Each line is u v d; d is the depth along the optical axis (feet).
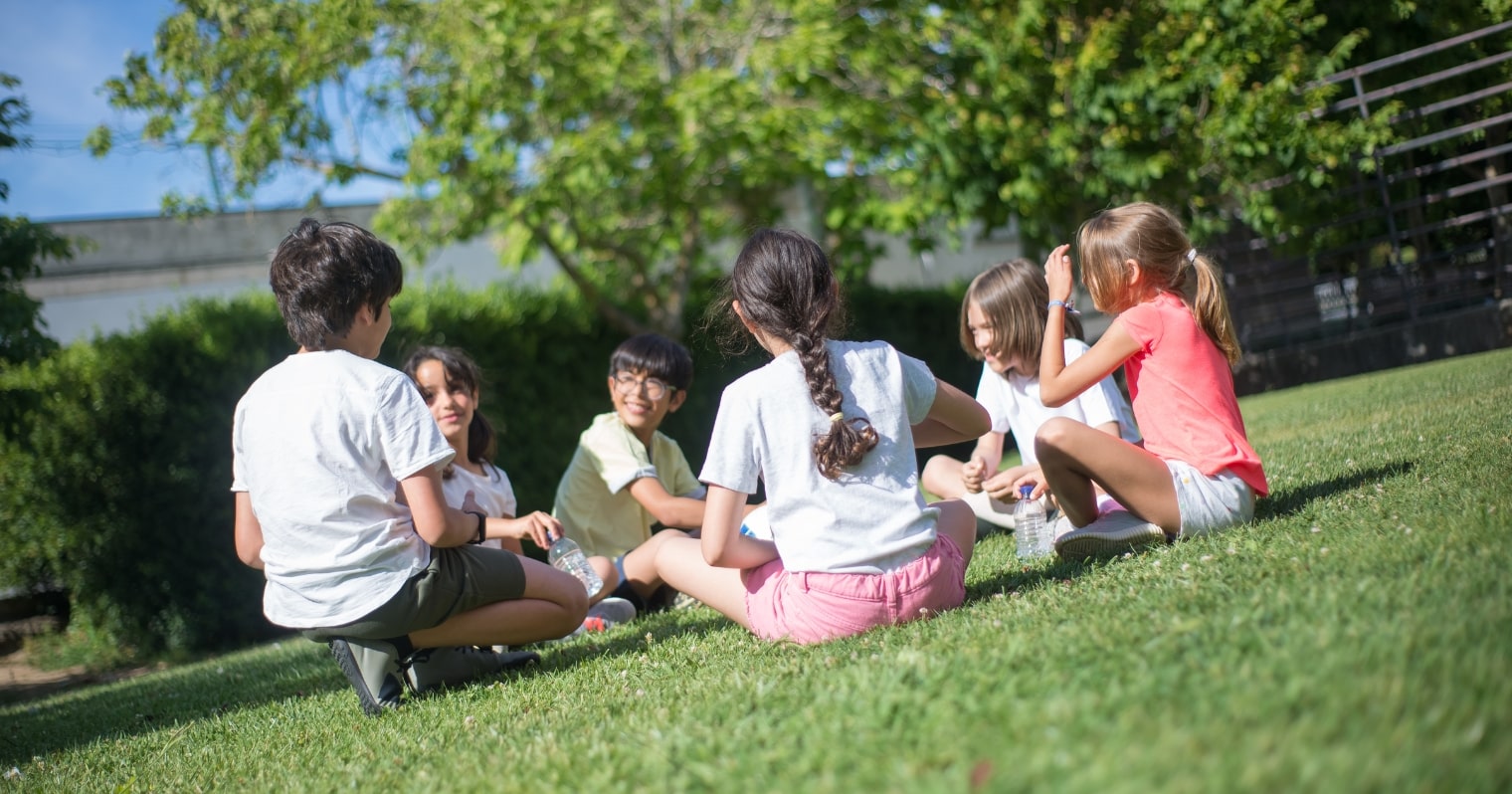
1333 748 3.88
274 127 29.63
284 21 30.19
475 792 5.74
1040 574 9.30
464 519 8.87
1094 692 4.90
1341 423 16.11
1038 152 30.32
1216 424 9.41
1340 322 31.71
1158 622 6.04
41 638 24.67
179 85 29.55
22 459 23.03
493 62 30.32
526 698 8.07
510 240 35.22
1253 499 9.66
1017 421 12.63
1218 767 3.84
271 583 8.87
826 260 8.39
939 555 8.26
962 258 59.52
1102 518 9.75
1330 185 28.84
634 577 12.83
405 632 8.82
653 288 36.70
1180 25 28.30
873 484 8.10
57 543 23.20
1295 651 5.00
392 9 30.53
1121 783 3.83
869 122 32.07
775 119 31.42
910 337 41.04
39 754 9.91
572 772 5.63
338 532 8.55
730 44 35.81
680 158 32.99
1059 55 30.73
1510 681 4.31
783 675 6.82
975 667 5.74
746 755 5.17
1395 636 4.99
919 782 4.29
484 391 28.53
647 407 13.34
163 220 47.44
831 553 8.02
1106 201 30.78
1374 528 7.84
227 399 24.27
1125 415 12.00
